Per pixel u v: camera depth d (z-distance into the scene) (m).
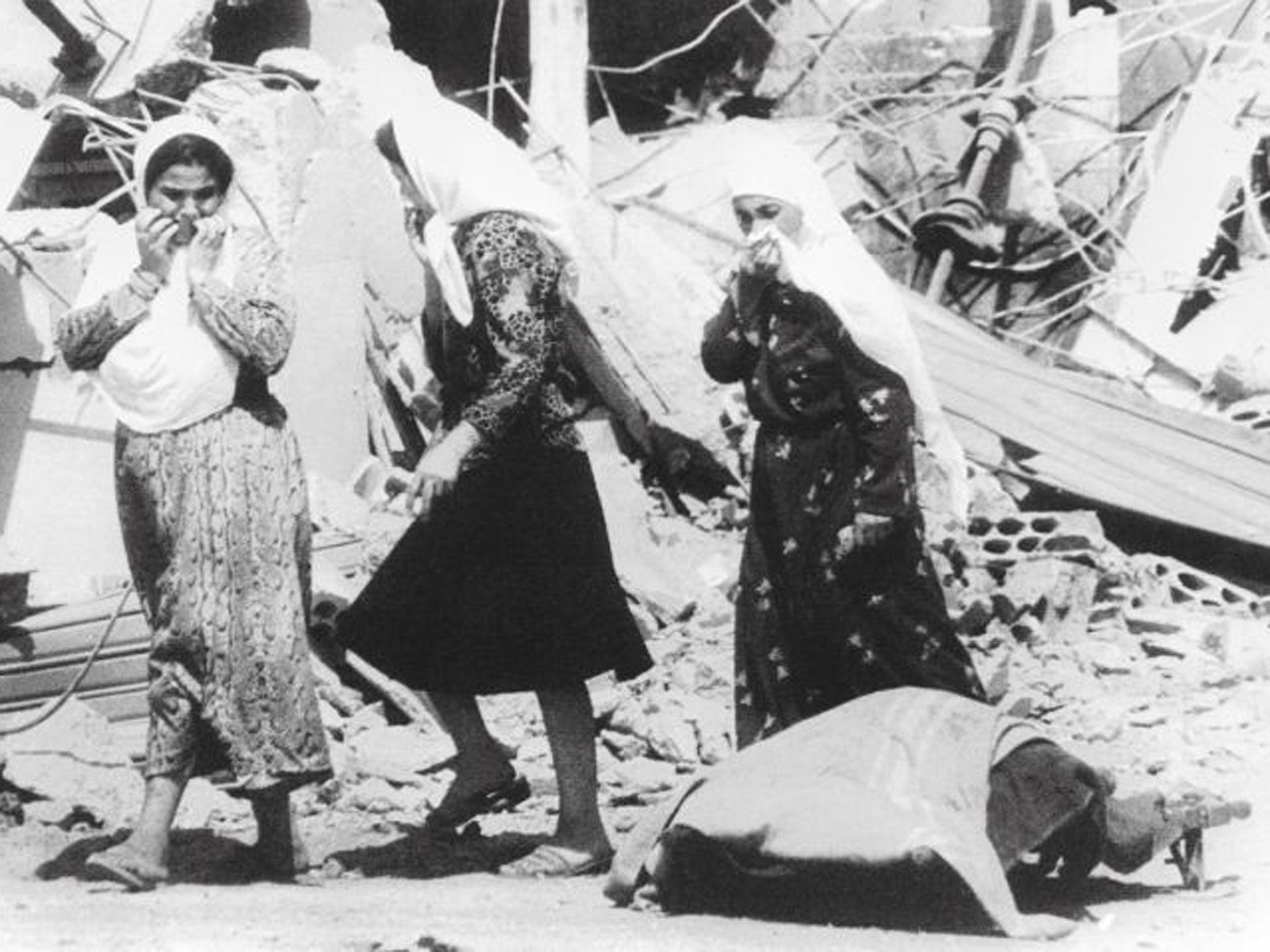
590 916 10.56
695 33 25.17
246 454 11.56
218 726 11.41
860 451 12.02
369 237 18.80
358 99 18.69
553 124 21.94
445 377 12.11
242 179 18.08
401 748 14.43
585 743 12.07
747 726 12.30
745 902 10.61
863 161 24.30
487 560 11.95
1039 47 24.25
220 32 21.53
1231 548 18.73
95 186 20.03
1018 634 16.98
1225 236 23.48
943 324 21.77
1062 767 10.62
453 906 10.86
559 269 12.03
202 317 11.51
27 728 14.26
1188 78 24.00
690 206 22.44
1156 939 10.03
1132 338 22.81
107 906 10.81
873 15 24.61
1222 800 11.49
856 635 11.99
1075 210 23.78
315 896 11.17
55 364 17.19
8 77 19.72
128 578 16.56
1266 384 22.14
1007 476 19.22
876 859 9.91
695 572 17.41
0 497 17.02
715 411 19.00
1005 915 9.92
